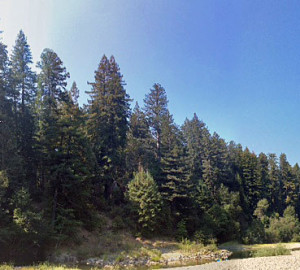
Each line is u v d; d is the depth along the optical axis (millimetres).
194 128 54438
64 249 19188
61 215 19719
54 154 20953
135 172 32094
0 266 13000
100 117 30891
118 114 32031
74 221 19844
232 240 34125
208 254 24391
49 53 28281
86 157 23891
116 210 27641
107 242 22172
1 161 18844
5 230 15102
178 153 32875
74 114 25609
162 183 30984
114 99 32750
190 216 30062
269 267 14555
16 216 15922
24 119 26031
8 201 17453
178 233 27797
